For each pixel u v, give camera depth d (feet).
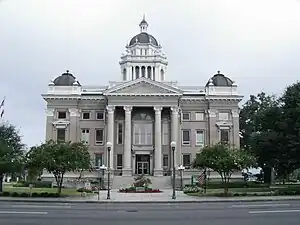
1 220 57.62
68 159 133.08
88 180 203.41
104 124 236.22
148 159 231.91
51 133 233.55
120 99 227.40
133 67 265.13
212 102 238.68
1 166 135.44
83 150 140.36
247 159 141.69
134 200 112.37
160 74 266.57
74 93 236.02
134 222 55.52
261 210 74.59
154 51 276.21
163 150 230.89
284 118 154.81
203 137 238.07
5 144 150.71
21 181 215.72
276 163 157.99
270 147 154.51
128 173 219.20
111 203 104.06
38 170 139.03
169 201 107.55
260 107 276.21
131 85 227.20
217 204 97.25
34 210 75.92
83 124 237.04
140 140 232.32
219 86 241.14
